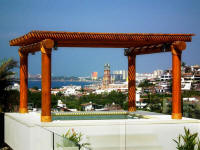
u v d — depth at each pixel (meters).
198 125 10.51
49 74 9.52
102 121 9.77
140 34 10.03
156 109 23.48
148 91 84.44
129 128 9.93
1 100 13.79
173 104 10.60
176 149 10.35
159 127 10.23
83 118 12.52
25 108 12.19
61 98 67.69
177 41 10.29
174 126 10.34
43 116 9.55
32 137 9.09
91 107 56.31
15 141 10.78
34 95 30.25
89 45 10.89
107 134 9.69
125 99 59.00
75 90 132.88
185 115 13.27
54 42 9.61
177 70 10.48
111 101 58.22
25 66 12.01
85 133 9.50
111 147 9.73
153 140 10.16
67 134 9.22
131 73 12.92
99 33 9.71
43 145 8.62
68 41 9.80
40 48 9.61
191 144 10.02
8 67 13.91
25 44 11.12
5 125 12.29
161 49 10.92
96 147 9.59
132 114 12.52
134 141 9.95
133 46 11.70
